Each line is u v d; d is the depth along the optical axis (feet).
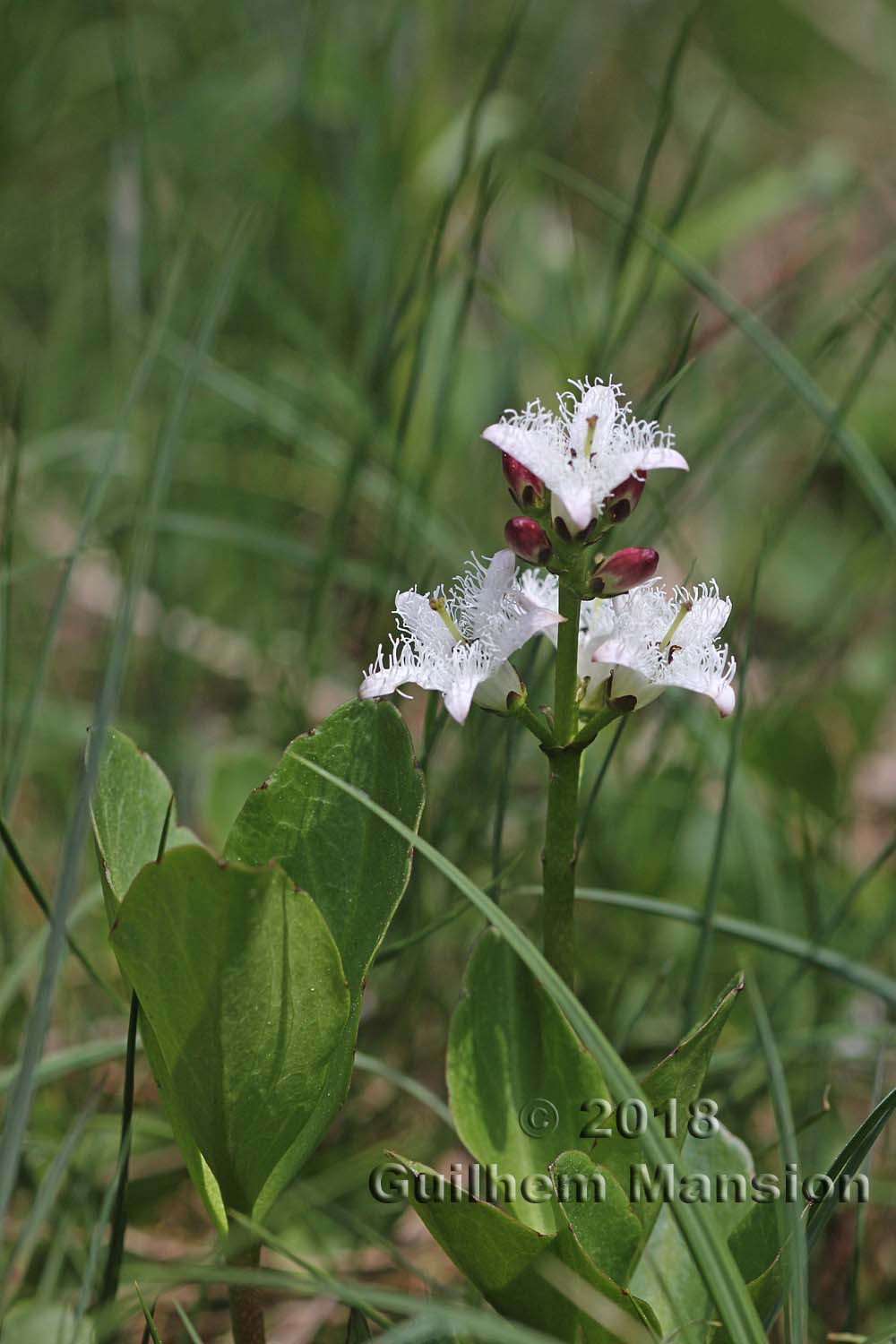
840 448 1.89
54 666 2.21
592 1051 1.46
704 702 1.90
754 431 2.06
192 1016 1.48
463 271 2.37
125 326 2.43
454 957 1.85
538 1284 1.51
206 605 2.30
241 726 2.15
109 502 2.34
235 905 1.46
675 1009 1.84
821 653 2.28
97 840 1.49
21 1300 1.66
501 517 2.37
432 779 1.91
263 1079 1.50
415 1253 1.73
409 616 1.53
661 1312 1.55
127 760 1.54
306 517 2.51
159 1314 1.66
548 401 2.30
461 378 2.42
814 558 2.47
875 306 2.46
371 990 1.82
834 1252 1.70
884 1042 1.69
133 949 1.47
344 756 1.53
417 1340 1.53
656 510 1.93
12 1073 1.67
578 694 1.54
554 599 1.55
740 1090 1.77
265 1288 1.68
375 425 2.03
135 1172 1.75
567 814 1.54
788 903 1.91
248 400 2.16
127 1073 1.56
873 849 2.06
